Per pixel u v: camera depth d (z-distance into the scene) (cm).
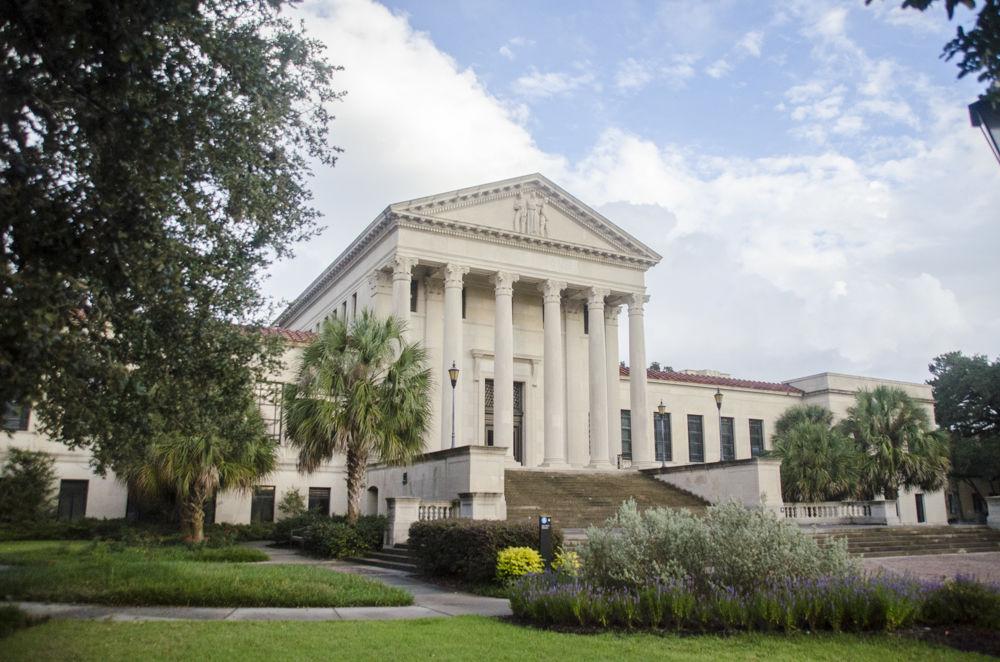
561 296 4462
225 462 2677
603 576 1240
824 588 1147
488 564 1627
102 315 915
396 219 3766
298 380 2614
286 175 1216
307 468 2616
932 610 1165
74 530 3006
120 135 816
